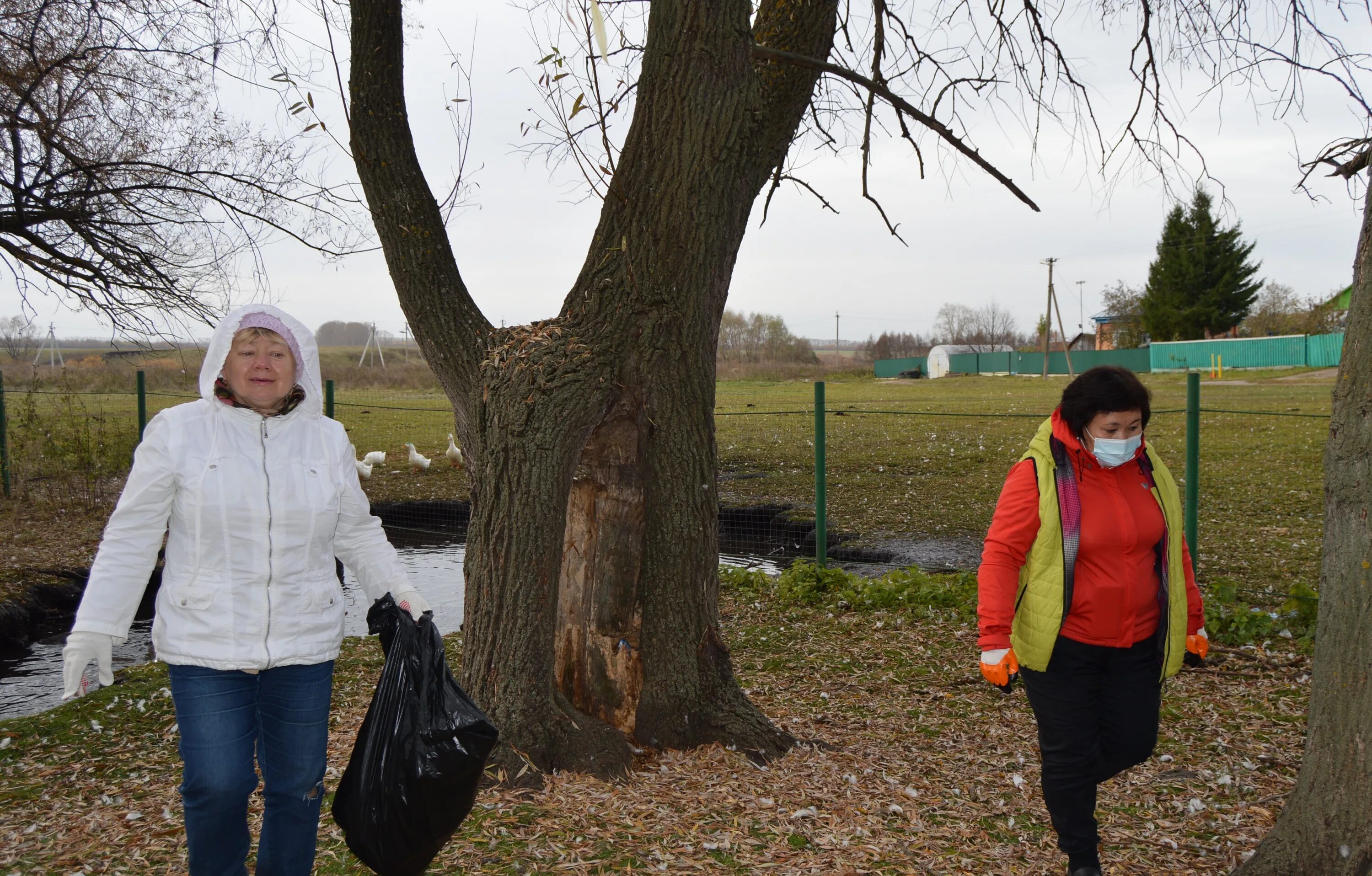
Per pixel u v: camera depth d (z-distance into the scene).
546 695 4.24
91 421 14.48
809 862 3.41
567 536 4.54
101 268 10.59
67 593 9.47
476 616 4.32
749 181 4.54
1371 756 2.61
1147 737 3.16
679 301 4.40
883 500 13.48
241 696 2.64
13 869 3.41
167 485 2.59
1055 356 59.50
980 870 3.38
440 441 21.28
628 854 3.45
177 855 3.51
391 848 2.77
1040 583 3.11
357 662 6.50
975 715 5.21
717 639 4.71
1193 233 55.88
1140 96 6.44
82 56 9.31
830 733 4.97
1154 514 3.12
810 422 24.16
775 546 11.23
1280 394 30.80
